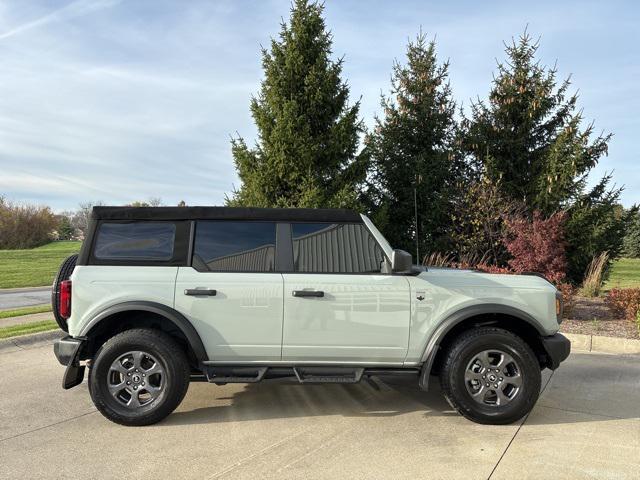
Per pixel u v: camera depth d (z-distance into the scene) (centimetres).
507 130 1316
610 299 927
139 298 428
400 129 1363
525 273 488
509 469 341
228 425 428
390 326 437
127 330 444
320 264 445
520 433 409
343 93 1134
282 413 460
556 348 439
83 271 432
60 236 5338
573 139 1215
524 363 425
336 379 436
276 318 431
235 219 451
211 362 437
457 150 1352
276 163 1084
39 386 548
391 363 444
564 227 1134
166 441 393
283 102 1095
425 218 1295
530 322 436
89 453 371
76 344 421
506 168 1312
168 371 421
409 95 1388
